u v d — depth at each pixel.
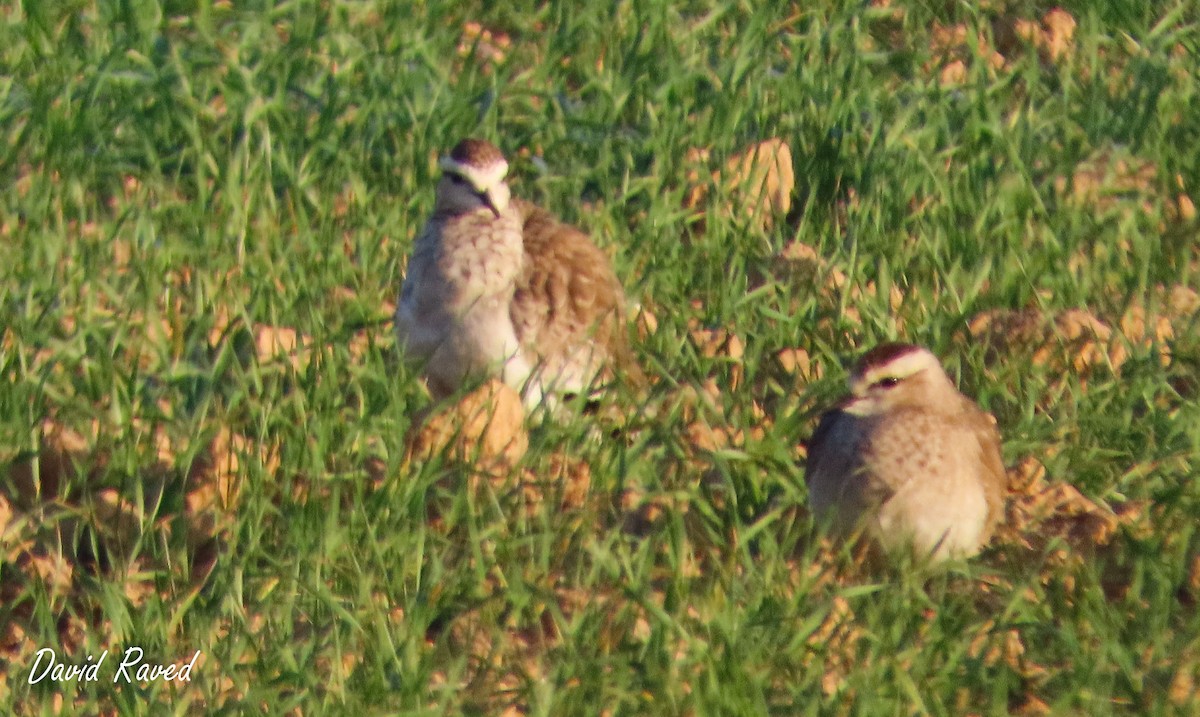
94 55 17.09
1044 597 11.06
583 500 12.08
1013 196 16.12
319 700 10.02
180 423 12.27
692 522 11.85
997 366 13.70
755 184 16.33
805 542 11.75
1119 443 12.88
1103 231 15.77
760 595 10.77
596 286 13.22
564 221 15.69
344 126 16.66
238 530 11.20
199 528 11.59
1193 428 12.72
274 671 10.23
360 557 11.07
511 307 12.88
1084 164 16.95
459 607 10.82
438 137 16.58
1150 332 14.03
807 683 10.17
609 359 13.21
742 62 17.81
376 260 14.86
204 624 10.48
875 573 11.62
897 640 10.52
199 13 18.09
